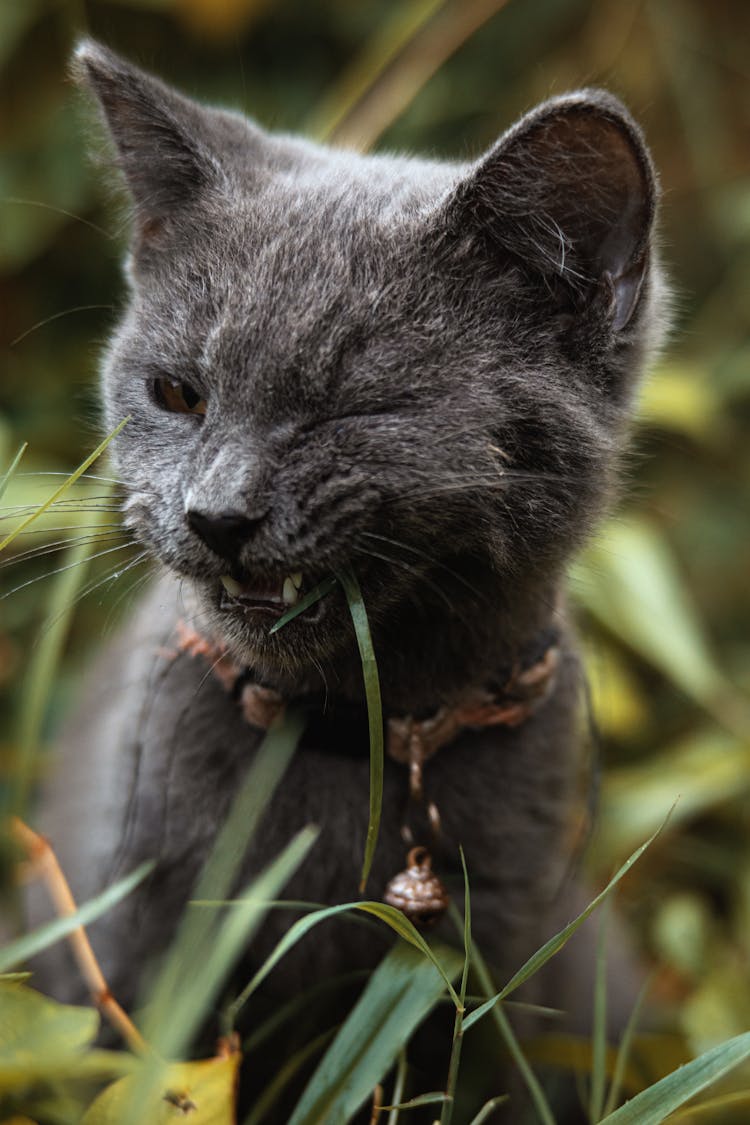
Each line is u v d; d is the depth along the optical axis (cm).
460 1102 59
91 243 79
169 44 82
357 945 59
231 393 56
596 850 69
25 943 53
